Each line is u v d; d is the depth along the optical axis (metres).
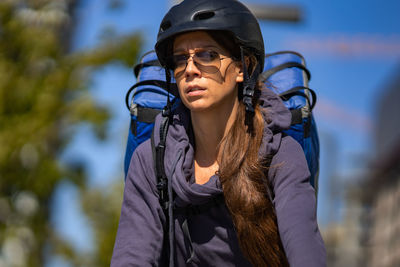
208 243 3.33
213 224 3.30
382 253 52.22
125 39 15.33
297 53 4.52
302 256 2.83
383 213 55.53
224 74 3.32
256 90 3.46
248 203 3.13
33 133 14.45
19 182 14.54
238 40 3.30
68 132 14.91
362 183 56.47
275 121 3.29
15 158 14.45
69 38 16.59
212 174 3.44
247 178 3.17
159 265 3.43
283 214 3.01
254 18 3.44
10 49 15.41
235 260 3.33
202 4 3.30
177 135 3.45
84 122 14.66
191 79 3.32
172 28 3.29
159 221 3.36
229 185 3.18
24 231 14.41
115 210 15.35
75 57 15.34
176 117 3.53
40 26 15.75
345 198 54.25
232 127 3.30
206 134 3.45
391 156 56.78
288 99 4.05
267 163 3.22
